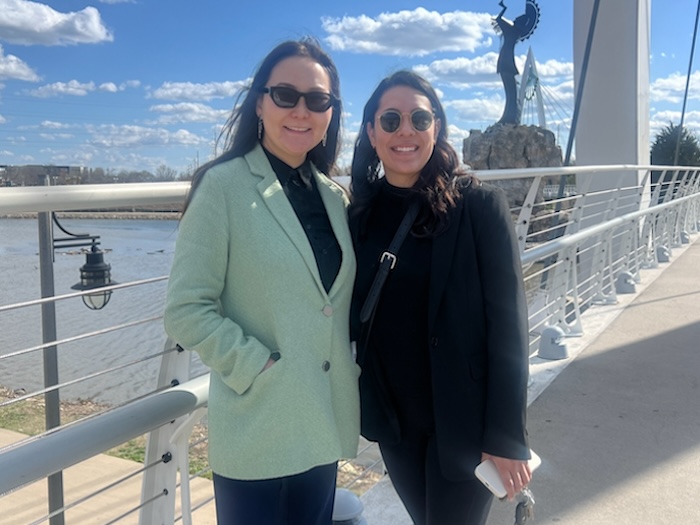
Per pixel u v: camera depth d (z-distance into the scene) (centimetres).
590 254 729
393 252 174
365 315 175
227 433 149
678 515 254
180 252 145
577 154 949
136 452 426
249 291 148
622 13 886
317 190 171
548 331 461
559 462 299
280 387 146
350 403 166
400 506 264
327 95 160
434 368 168
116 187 159
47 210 144
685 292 679
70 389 524
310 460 150
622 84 899
